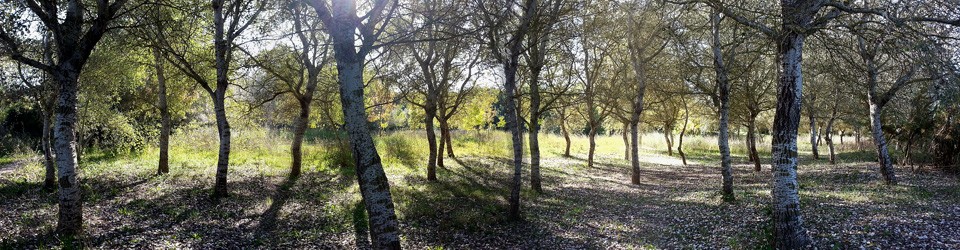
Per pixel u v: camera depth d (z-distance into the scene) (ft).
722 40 56.44
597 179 70.38
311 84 57.72
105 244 29.12
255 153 79.30
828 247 26.27
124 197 42.11
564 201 49.83
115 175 52.08
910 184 46.78
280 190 51.31
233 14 46.26
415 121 113.09
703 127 142.51
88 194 42.09
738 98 70.74
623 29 55.83
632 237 33.83
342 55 23.16
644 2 47.09
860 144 111.55
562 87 69.26
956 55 27.63
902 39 23.71
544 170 78.48
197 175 55.77
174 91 60.95
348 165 71.36
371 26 24.21
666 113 97.04
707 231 33.09
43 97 44.29
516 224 39.27
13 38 33.17
